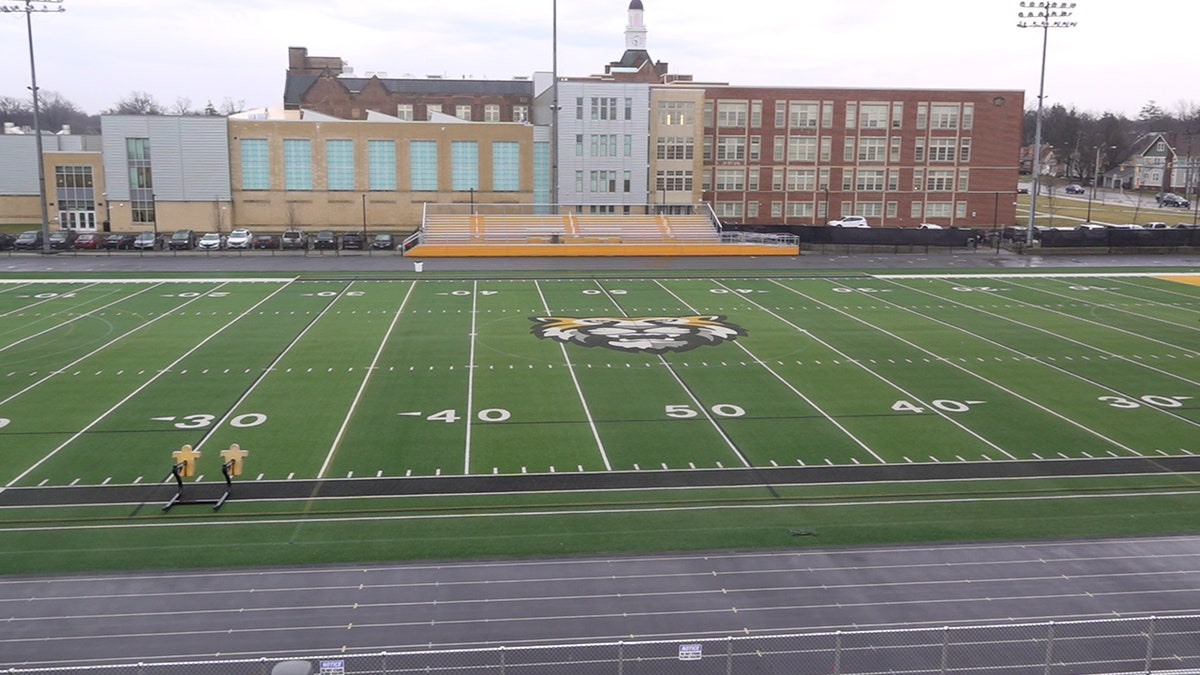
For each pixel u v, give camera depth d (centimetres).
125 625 1661
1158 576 1877
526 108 11531
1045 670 1483
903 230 7538
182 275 5834
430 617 1694
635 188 8575
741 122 9025
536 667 1523
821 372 3506
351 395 3153
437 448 2636
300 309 4681
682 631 1647
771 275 6059
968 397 3188
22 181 9256
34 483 2347
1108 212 11594
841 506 2245
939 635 1631
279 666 1344
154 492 2298
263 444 2653
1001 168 9375
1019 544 2023
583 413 2977
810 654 1568
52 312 4522
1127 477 2450
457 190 8544
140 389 3194
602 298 5116
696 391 3238
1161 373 3522
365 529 2091
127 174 8225
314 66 11931
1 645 1593
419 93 11275
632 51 12275
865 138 9181
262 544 2006
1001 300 5128
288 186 8350
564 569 1891
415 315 4550
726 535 2067
